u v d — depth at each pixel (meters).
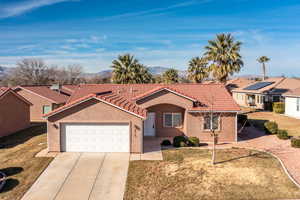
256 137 20.17
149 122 20.73
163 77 55.28
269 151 15.76
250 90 42.31
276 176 11.70
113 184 11.41
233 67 29.44
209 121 19.16
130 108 16.14
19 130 25.70
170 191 10.57
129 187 11.09
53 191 10.88
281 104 33.22
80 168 13.27
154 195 10.29
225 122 18.95
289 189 10.39
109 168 13.23
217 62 30.20
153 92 18.98
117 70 37.16
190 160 14.22
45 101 32.53
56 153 15.66
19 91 32.47
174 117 20.41
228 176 11.81
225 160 14.09
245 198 9.77
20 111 26.05
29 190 10.95
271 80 42.81
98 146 15.96
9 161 14.49
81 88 23.94
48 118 15.80
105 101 15.53
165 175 12.19
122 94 22.42
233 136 18.95
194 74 43.50
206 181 11.34
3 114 22.77
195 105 19.48
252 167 12.88
